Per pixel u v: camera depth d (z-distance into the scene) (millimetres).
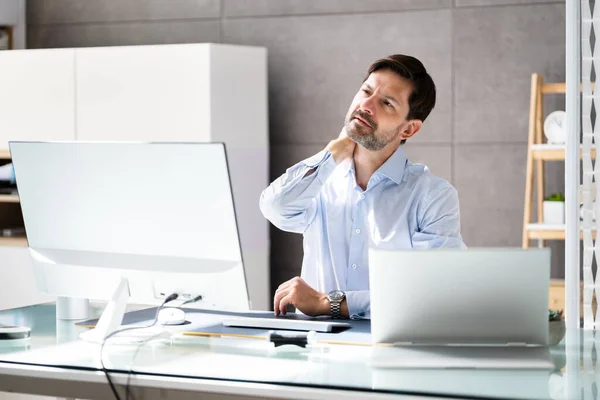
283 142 6109
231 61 5602
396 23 5836
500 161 5691
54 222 2689
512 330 2303
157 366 2256
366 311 2846
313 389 2053
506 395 1975
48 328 2789
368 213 3113
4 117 5984
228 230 2479
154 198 2537
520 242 5684
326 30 5984
